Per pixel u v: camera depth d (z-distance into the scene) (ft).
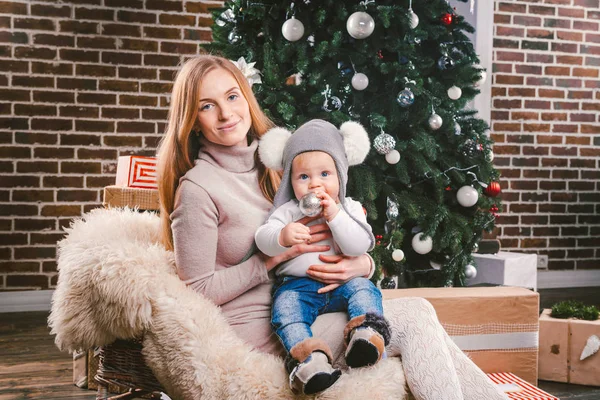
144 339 4.43
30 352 9.25
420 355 4.33
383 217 8.99
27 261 11.85
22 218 11.82
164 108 12.44
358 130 5.03
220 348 4.19
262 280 4.67
